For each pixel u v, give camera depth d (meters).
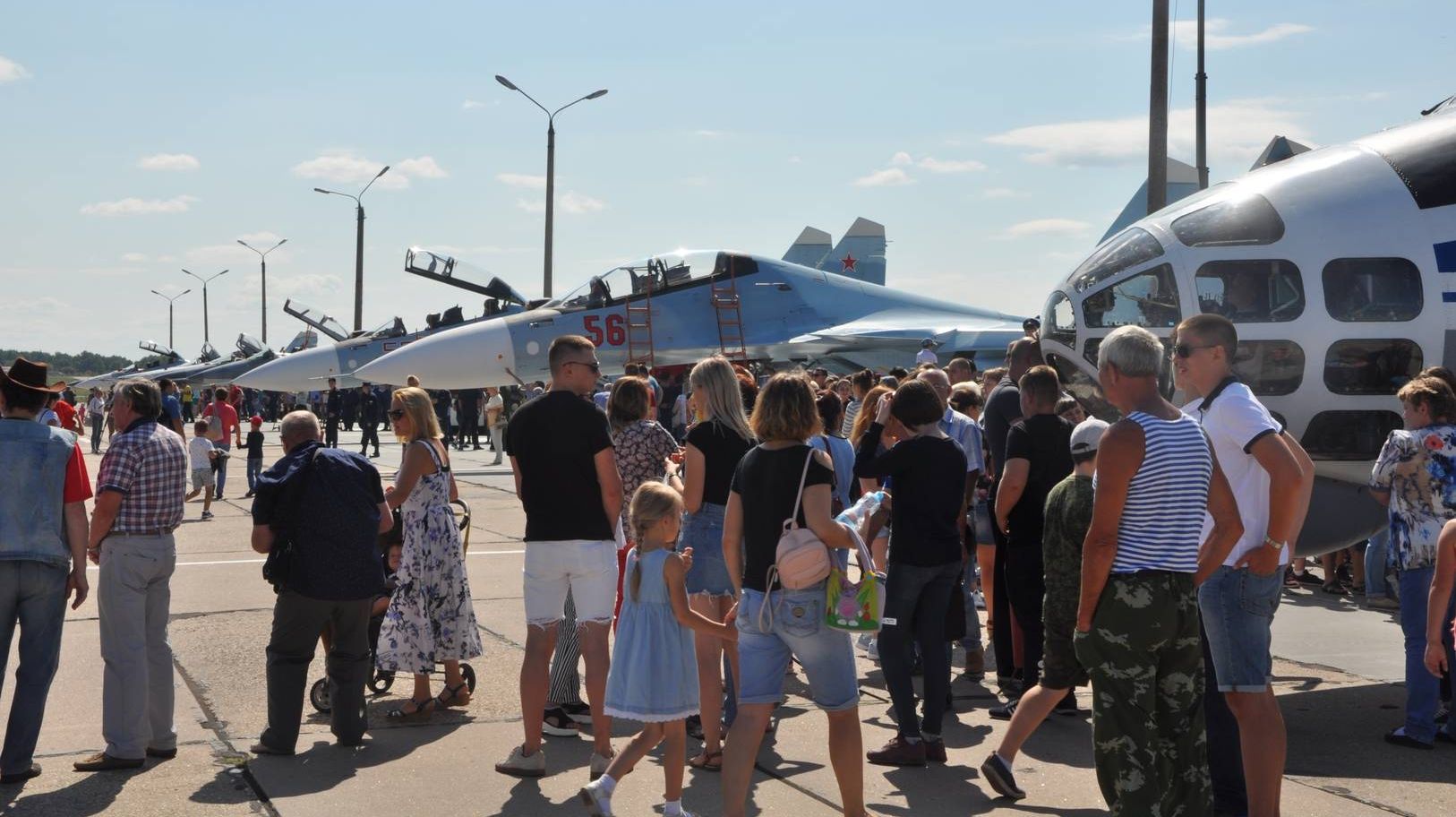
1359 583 10.34
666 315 25.97
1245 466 4.58
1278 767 4.53
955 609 6.11
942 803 5.08
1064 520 5.13
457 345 24.94
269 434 45.25
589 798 4.66
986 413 7.38
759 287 27.09
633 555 4.78
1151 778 4.10
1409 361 7.13
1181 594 4.11
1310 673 7.40
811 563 4.39
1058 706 6.51
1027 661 6.39
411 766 5.55
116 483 5.31
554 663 6.35
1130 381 4.20
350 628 5.73
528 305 28.75
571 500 5.45
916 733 5.61
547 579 5.48
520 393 34.66
